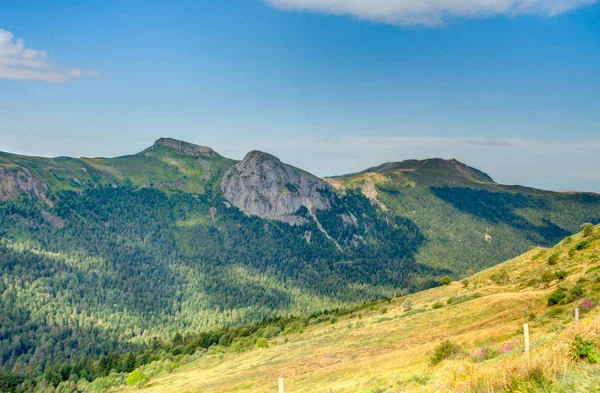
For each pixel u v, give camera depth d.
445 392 20.45
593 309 40.16
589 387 16.64
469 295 87.06
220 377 86.06
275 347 113.38
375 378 40.62
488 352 32.81
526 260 108.38
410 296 145.62
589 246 82.38
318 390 44.22
